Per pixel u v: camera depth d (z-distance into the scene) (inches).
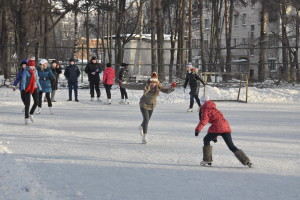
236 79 1320.1
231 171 303.3
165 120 593.9
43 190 243.1
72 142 412.8
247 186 263.0
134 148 386.0
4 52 1373.0
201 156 354.3
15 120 577.0
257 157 354.0
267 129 518.3
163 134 469.4
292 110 765.3
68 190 247.6
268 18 2495.1
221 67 1230.3
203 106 320.5
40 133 465.4
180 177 284.0
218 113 318.3
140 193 244.7
